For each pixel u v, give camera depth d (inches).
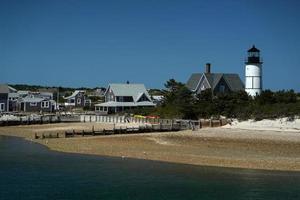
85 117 4111.7
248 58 3929.6
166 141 2450.8
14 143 2496.3
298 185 1430.9
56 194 1317.7
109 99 5029.5
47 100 5329.7
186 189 1382.9
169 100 4261.8
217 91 4281.5
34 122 3801.7
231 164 1756.9
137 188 1392.7
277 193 1337.4
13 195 1304.1
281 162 1780.3
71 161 1844.2
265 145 2256.4
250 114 3125.0
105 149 2160.4
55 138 2701.8
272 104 3203.7
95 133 2822.3
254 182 1470.2
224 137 2544.3
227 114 3408.0
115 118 3892.7
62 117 4055.1
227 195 1317.7
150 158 1907.0
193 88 4434.1
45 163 1792.6
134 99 4963.1
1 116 4163.4
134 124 3462.1
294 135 2571.4
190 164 1770.4
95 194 1323.8
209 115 3511.3
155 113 4030.5
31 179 1497.3
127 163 1798.7
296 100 3373.5
